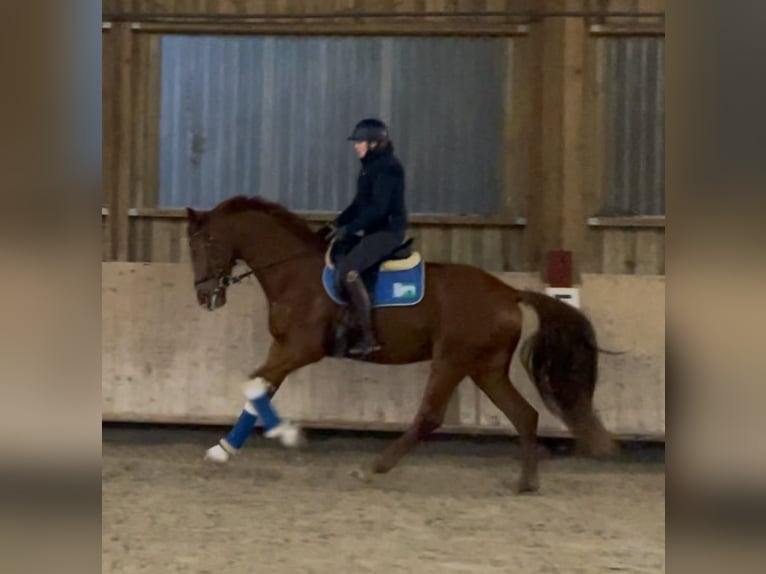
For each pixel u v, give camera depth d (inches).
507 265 237.5
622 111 234.8
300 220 196.5
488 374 190.9
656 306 223.8
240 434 193.6
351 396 228.2
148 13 240.1
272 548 159.5
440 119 238.2
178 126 242.7
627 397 223.0
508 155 237.1
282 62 240.7
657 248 234.8
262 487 196.9
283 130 241.3
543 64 232.8
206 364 230.4
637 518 178.5
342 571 148.9
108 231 242.2
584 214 235.9
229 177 242.5
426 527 171.9
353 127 239.6
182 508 181.5
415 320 188.7
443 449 231.1
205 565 150.9
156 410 229.8
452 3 236.2
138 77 242.2
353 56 239.3
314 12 238.2
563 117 232.2
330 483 200.4
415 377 227.6
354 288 185.0
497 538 166.2
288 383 229.5
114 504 183.2
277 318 192.9
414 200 239.5
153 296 232.2
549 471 213.2
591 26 232.5
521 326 190.2
